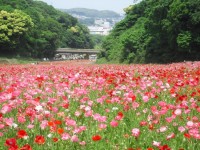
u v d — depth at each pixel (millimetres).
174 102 9289
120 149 6062
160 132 6816
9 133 6699
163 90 10648
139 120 7684
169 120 7098
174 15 52000
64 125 7238
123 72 16203
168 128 7102
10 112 8086
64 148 6066
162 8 56000
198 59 52906
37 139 5914
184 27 52188
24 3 153125
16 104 8406
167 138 6336
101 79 11656
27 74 16422
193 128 6637
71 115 8094
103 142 6332
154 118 7535
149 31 61250
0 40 105062
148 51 61312
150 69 19172
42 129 6801
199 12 50281
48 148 6031
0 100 8516
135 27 85438
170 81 12258
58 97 9656
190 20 51000
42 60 120938
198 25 51406
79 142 6184
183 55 54469
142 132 6875
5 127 6824
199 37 51375
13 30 107875
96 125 7203
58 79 13492
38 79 12125
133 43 68500
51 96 10117
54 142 6195
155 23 57938
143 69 19812
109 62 78875
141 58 64125
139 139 6500
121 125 7312
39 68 23422
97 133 6793
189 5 51062
